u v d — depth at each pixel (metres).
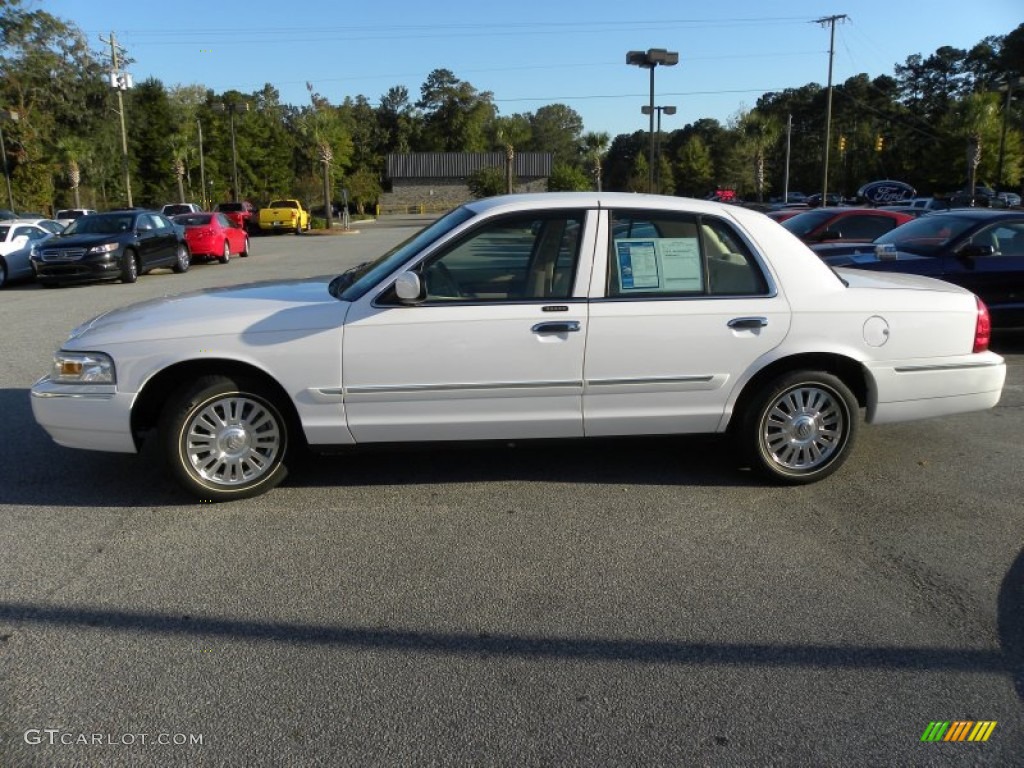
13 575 3.79
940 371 4.90
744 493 4.81
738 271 4.68
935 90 90.12
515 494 4.80
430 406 4.52
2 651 3.16
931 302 4.86
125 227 17.55
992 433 5.98
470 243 4.51
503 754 2.60
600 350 4.50
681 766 2.55
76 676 3.01
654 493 4.81
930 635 3.30
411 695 2.90
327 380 4.43
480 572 3.83
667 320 4.53
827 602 3.55
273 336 4.39
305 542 4.15
